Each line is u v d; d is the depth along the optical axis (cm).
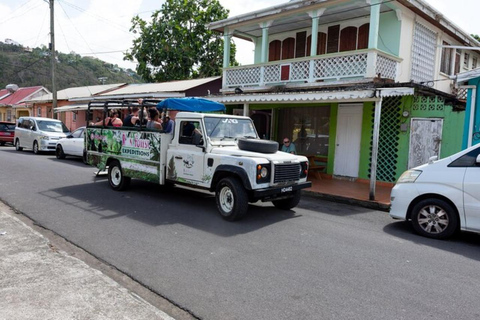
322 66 1185
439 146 1019
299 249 534
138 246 532
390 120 1109
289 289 403
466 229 579
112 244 539
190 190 966
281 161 686
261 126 1482
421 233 623
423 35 1298
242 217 681
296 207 829
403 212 640
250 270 452
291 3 1231
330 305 369
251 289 402
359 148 1180
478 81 898
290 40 1512
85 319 326
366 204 874
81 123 2528
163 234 589
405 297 389
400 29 1185
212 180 708
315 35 1219
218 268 457
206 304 369
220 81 1873
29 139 1817
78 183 1017
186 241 557
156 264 468
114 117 991
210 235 590
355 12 1248
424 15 1227
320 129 1307
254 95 1142
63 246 535
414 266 479
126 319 329
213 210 756
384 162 1125
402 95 982
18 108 3409
